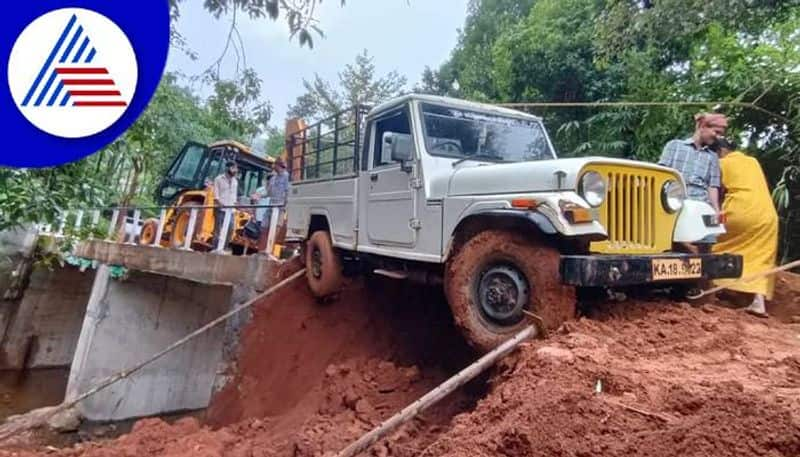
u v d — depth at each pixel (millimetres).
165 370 10938
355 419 4738
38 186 5215
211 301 10945
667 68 9500
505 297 3902
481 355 4039
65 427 9578
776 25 7926
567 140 10258
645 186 4125
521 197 3939
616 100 10039
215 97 5395
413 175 4941
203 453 4969
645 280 3777
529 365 3111
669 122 8547
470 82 16609
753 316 4363
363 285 7070
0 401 12844
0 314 14438
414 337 6059
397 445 3773
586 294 4184
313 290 7000
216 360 10570
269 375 7254
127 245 10773
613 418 2412
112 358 10625
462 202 4359
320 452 4102
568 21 10703
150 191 14266
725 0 7695
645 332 3680
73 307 15773
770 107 7637
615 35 8945
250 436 5613
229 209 9438
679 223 4289
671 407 2482
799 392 2533
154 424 5930
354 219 5898
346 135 6270
